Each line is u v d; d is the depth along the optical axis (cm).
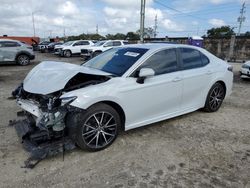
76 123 321
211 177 293
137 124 390
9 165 311
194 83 461
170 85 417
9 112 508
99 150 351
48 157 330
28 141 332
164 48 424
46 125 314
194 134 414
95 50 1930
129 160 328
